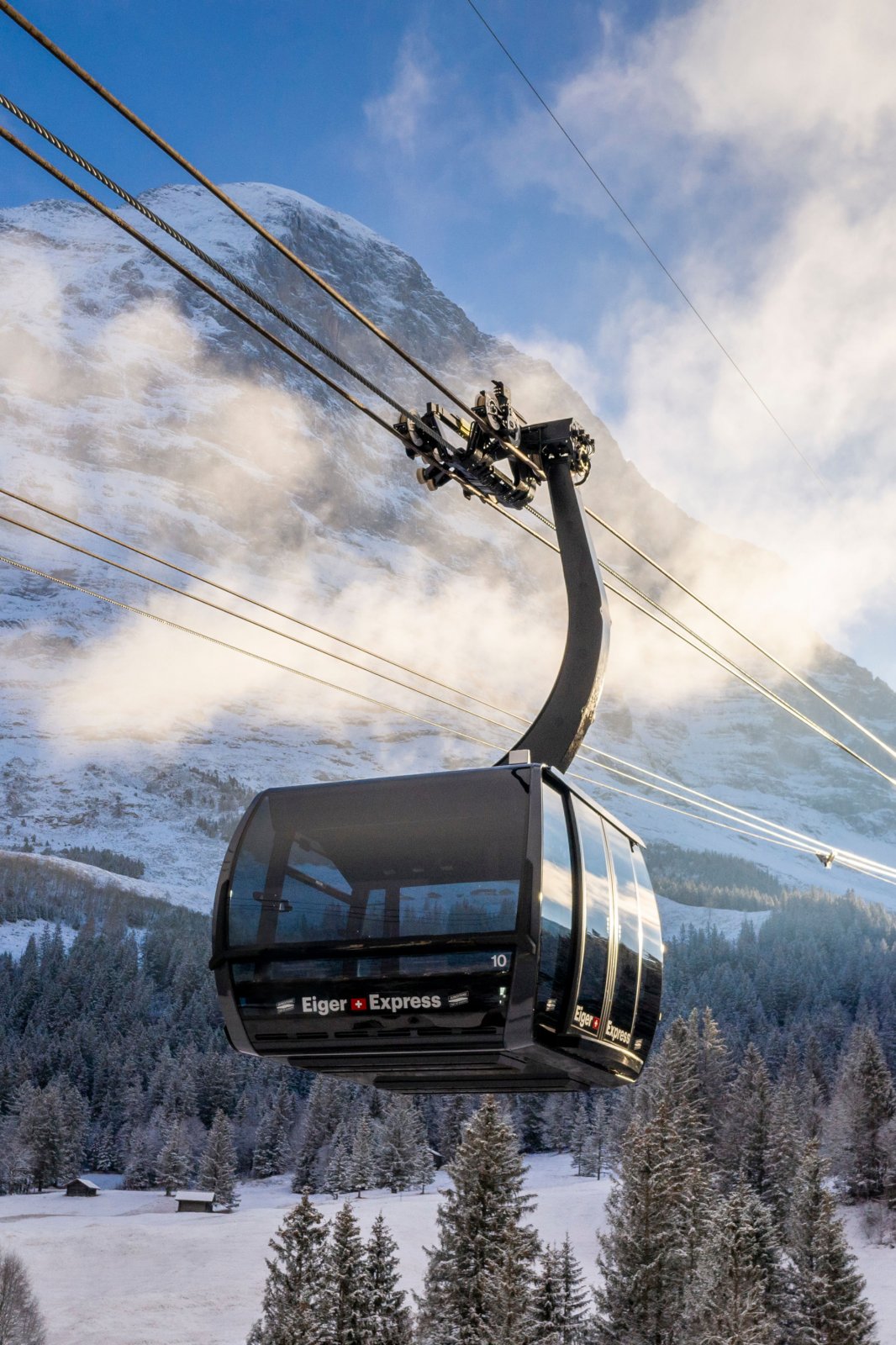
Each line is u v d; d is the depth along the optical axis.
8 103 7.89
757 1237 80.12
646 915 13.82
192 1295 105.69
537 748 13.62
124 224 8.54
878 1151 128.00
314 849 12.19
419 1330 70.50
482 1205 72.69
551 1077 12.68
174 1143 181.25
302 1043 11.87
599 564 14.62
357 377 12.52
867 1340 75.31
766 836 27.41
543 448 14.64
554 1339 67.38
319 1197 169.25
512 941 11.14
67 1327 96.75
